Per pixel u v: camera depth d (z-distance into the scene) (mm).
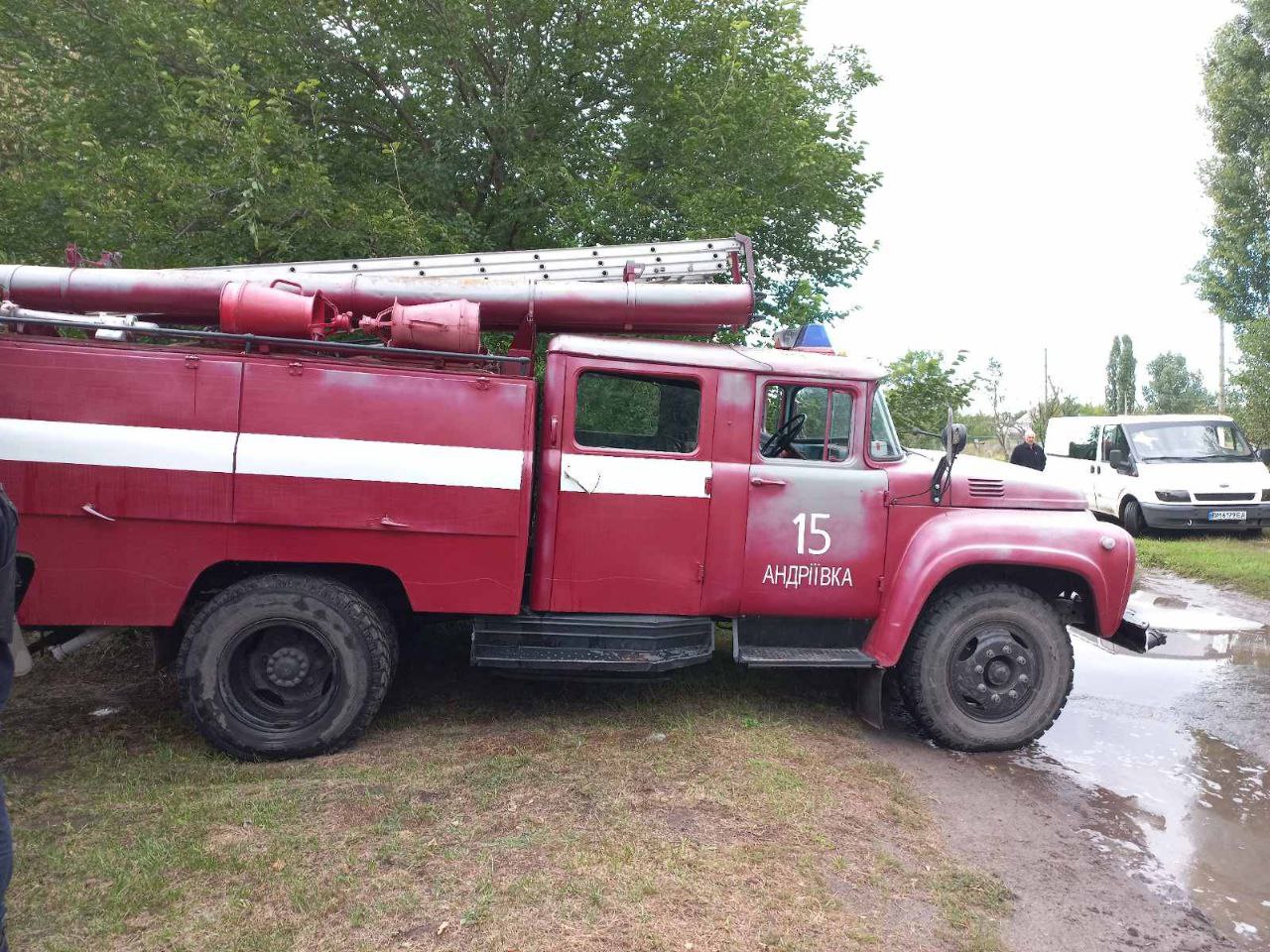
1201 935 2941
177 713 4605
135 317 4129
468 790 3711
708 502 4449
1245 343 20344
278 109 7266
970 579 4777
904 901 3027
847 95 11508
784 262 10266
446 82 8766
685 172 8883
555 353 4320
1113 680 6035
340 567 4301
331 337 5031
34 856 3061
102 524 3879
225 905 2809
